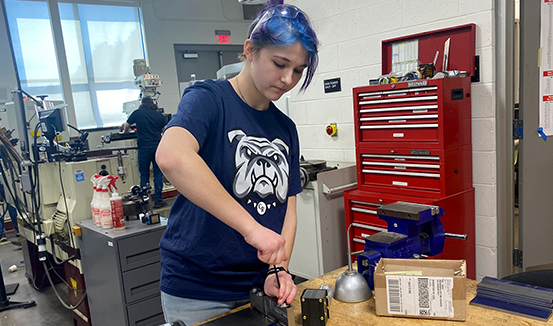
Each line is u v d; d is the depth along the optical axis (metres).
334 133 2.77
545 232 2.25
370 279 1.11
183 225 1.01
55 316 2.86
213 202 0.79
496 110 2.04
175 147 0.79
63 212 2.55
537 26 2.06
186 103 0.89
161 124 3.61
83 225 2.27
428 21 2.19
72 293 2.62
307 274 2.39
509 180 2.10
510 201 2.13
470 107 2.03
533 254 2.25
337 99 2.75
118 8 5.55
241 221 0.81
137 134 3.53
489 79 2.00
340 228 2.37
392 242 1.12
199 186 0.78
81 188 2.44
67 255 2.58
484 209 2.11
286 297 0.89
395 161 2.07
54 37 5.18
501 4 1.95
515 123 2.14
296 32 0.83
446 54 2.08
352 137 2.71
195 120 0.86
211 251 0.99
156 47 5.75
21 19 5.02
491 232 2.10
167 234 1.07
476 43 2.03
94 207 2.22
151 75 3.80
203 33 6.13
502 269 2.16
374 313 0.97
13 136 3.84
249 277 1.05
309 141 3.01
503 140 2.04
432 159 1.92
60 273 3.50
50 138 2.64
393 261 1.02
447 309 0.89
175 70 5.93
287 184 1.08
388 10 2.36
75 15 5.29
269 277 0.98
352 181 2.41
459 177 1.99
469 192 2.06
